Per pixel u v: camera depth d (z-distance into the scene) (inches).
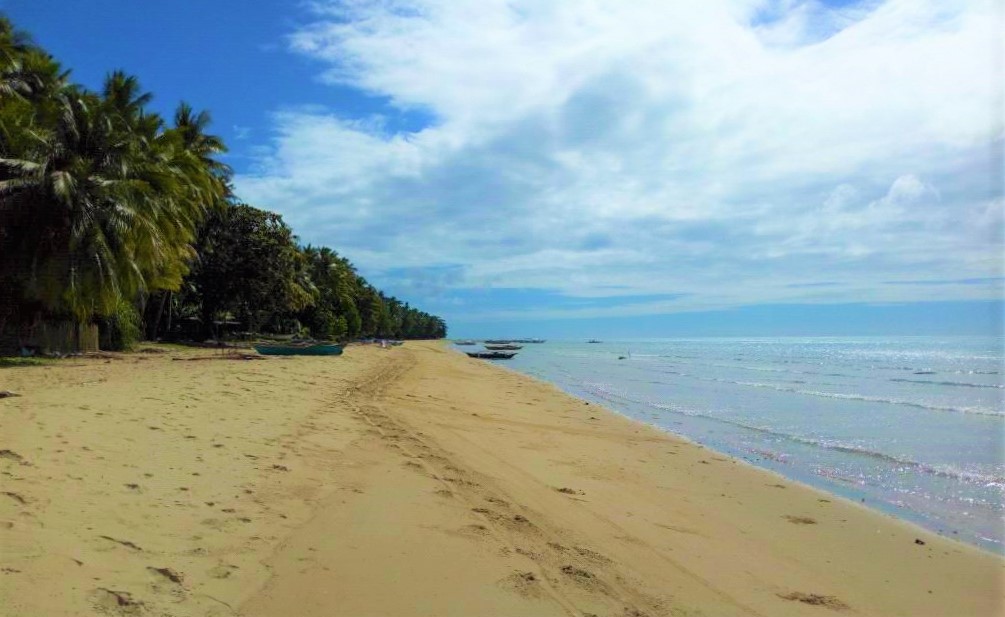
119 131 1093.1
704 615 199.2
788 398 1005.2
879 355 2972.4
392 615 175.2
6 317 941.2
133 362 930.7
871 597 231.0
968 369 1854.1
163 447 321.1
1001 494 400.8
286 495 271.1
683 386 1242.0
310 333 2849.4
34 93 1095.6
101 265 904.3
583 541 258.1
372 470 336.2
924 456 529.0
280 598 177.8
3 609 147.1
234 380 691.4
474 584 201.5
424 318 7667.3
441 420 575.8
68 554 180.9
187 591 173.5
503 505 297.4
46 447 287.7
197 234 1652.3
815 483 428.1
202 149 1611.7
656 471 436.1
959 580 252.5
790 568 255.9
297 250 2506.2
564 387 1201.4
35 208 886.4
